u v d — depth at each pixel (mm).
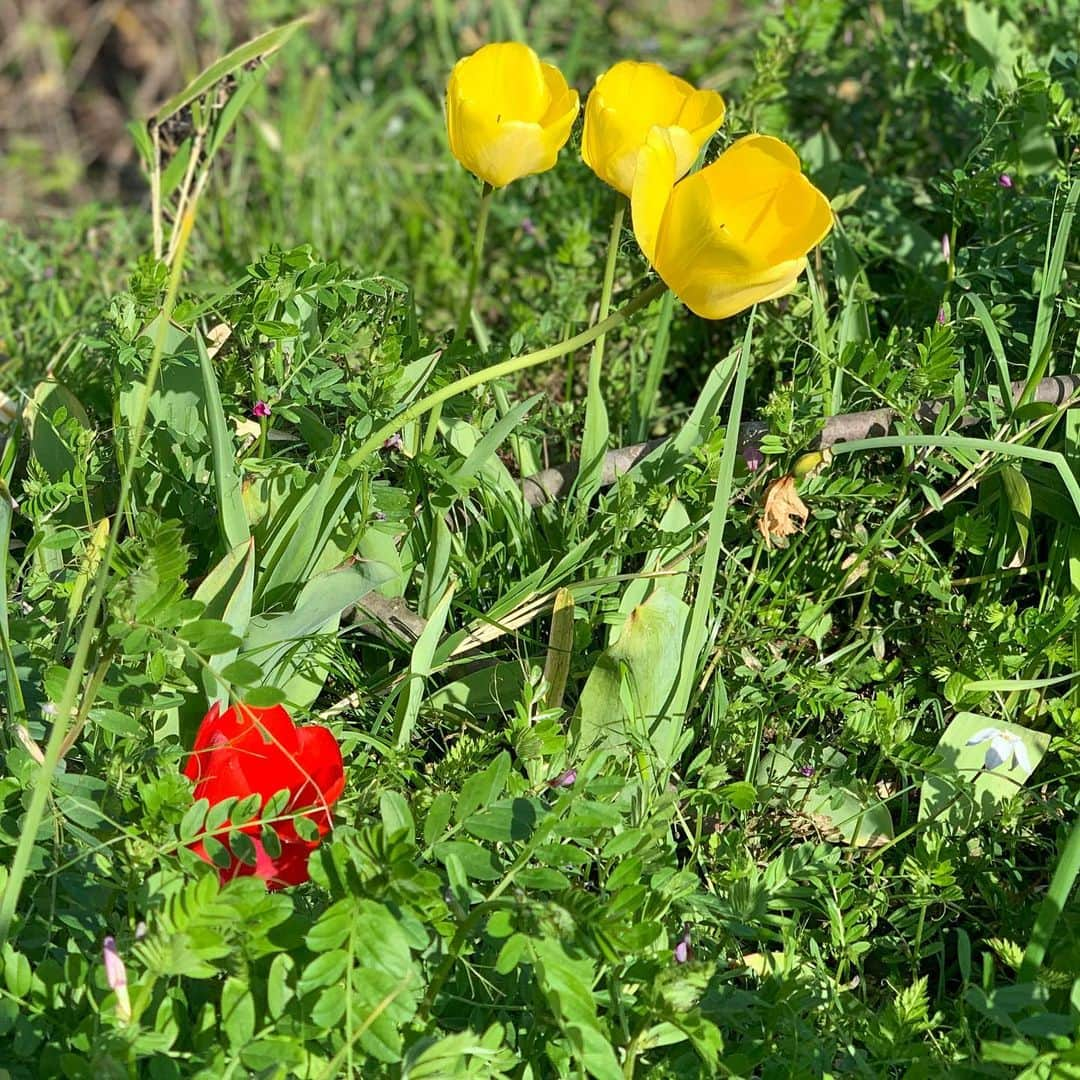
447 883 939
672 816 1004
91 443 1062
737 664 1079
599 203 1393
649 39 1872
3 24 2455
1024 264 1200
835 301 1277
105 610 958
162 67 2436
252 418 1128
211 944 852
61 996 881
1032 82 1210
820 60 1467
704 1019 894
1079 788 1051
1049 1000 918
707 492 1095
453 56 1863
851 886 1002
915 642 1121
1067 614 1056
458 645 1040
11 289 1456
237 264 1458
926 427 1144
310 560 1026
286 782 932
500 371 1006
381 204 1612
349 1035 842
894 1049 919
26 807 928
